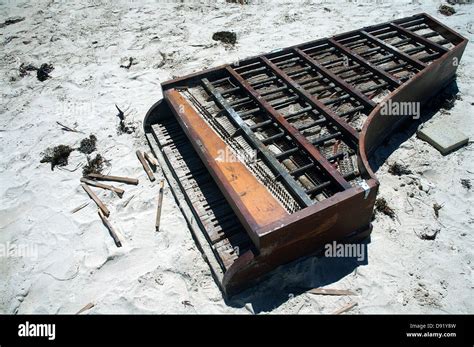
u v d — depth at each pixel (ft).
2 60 26.58
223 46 26.20
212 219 14.70
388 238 14.60
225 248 13.69
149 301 13.20
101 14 31.09
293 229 11.75
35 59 26.45
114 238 15.17
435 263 13.75
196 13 30.37
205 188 15.98
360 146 14.06
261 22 28.81
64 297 13.61
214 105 17.28
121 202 16.58
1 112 22.41
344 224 13.28
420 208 15.61
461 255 13.98
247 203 12.71
